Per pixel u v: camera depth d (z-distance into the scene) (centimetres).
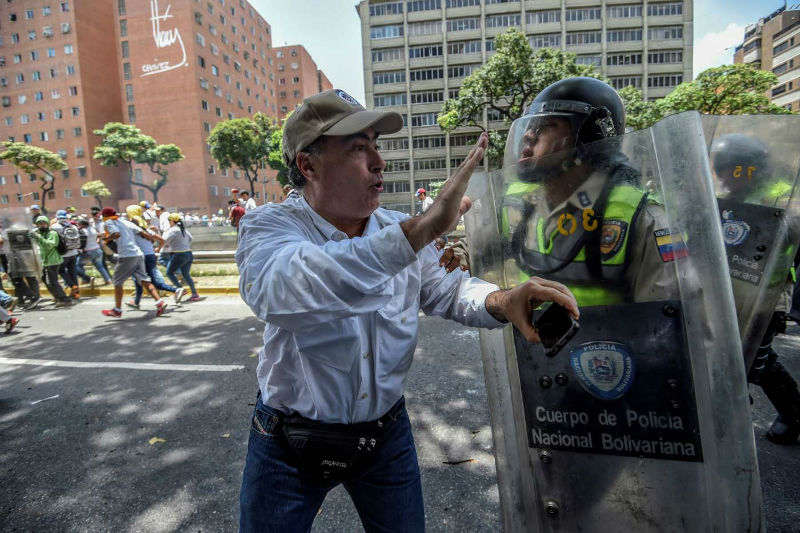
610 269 99
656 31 5509
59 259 809
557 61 3300
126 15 6400
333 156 98
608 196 99
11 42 6456
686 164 89
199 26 6394
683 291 91
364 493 115
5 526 211
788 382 232
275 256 86
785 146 135
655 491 97
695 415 92
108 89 6681
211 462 256
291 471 108
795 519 188
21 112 6538
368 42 5778
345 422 105
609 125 123
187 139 6353
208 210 6450
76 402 351
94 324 630
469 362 384
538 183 107
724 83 2962
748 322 142
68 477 248
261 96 8425
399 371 110
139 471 251
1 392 385
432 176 5778
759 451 235
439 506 211
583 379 102
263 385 111
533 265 109
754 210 138
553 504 108
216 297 799
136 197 6650
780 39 7519
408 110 5778
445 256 125
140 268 666
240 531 112
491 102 3572
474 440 264
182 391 362
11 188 6606
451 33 5672
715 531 91
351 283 77
